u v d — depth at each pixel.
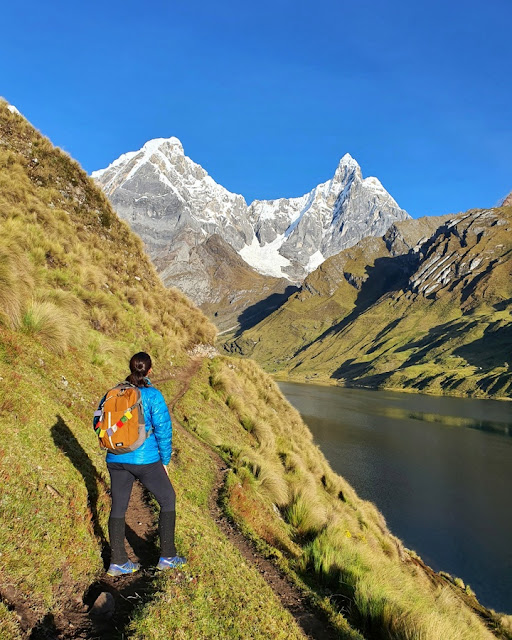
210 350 21.56
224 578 4.85
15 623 2.94
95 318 13.08
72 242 16.08
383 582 7.30
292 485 11.45
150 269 22.94
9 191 14.66
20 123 20.33
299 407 94.88
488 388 135.88
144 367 4.37
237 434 13.88
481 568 27.25
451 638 5.73
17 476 4.26
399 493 40.91
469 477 46.66
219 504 7.78
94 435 6.72
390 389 162.88
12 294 8.31
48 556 3.74
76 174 21.41
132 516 5.68
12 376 6.17
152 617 3.53
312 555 7.38
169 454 4.20
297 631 4.66
